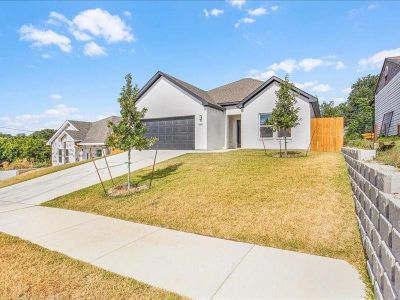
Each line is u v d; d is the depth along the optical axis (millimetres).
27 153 35875
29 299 3383
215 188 8102
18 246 5156
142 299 3262
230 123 21312
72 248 4984
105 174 12859
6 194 11422
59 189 10969
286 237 4871
